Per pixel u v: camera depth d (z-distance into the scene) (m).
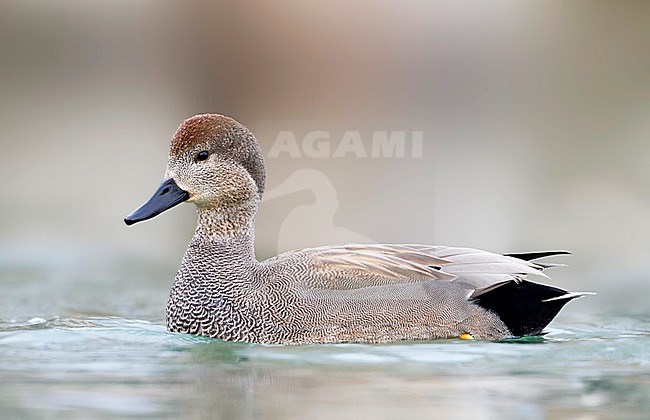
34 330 11.95
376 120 19.67
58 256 16.84
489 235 17.58
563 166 19.64
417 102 20.14
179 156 11.68
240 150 11.74
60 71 20.80
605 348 10.98
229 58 20.45
